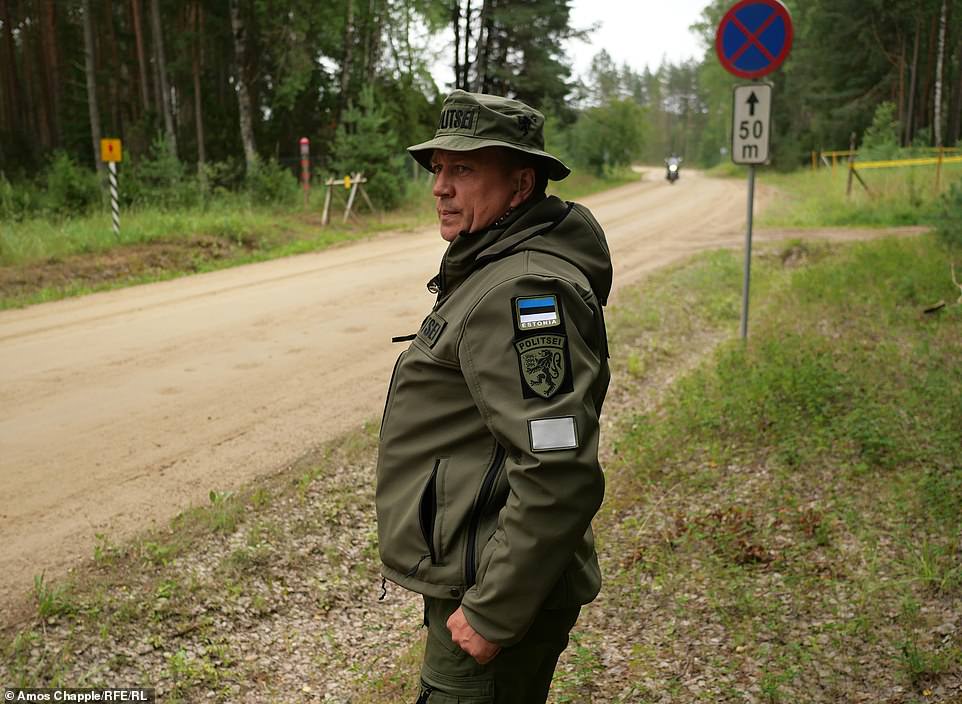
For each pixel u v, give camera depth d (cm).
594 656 338
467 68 3092
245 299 1083
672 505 471
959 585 353
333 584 408
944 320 783
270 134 2884
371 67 3095
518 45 3653
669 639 345
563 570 176
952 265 873
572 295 185
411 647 355
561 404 175
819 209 2216
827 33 5053
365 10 2933
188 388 690
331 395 673
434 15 2939
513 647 193
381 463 204
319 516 464
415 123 3064
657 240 1711
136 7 2906
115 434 580
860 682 303
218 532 432
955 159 2031
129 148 2759
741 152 736
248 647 354
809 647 327
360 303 1055
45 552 412
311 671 346
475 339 184
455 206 205
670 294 1042
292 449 553
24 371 738
